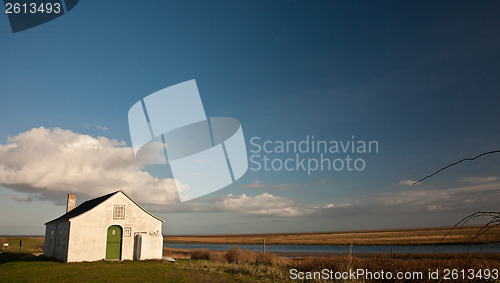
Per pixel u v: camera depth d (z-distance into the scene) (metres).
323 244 95.75
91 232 30.05
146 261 30.80
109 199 31.23
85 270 23.94
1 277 20.64
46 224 37.38
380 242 86.62
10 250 48.97
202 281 19.50
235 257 34.28
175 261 32.88
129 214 31.88
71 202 42.81
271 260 32.38
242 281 19.55
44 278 20.19
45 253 37.22
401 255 32.25
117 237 31.27
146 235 31.81
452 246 58.12
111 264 27.83
